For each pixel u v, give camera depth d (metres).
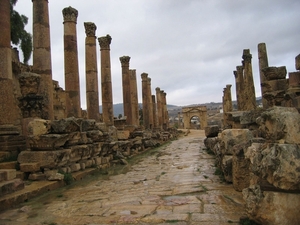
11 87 12.53
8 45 12.49
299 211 4.29
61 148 11.02
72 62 16.36
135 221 5.56
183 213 5.86
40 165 10.04
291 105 14.22
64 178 10.20
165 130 48.00
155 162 16.31
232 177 8.37
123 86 28.11
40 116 11.89
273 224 4.36
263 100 20.77
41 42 13.85
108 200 7.56
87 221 5.81
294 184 4.20
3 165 10.01
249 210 4.67
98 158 14.15
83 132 13.15
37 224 5.83
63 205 7.29
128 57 28.22
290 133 4.44
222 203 6.41
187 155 18.78
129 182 10.31
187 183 9.10
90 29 19.72
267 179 4.45
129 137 22.03
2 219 6.27
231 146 9.06
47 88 13.84
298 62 12.41
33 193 8.30
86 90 19.73
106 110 22.20
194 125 98.94
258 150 5.18
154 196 7.64
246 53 24.80
